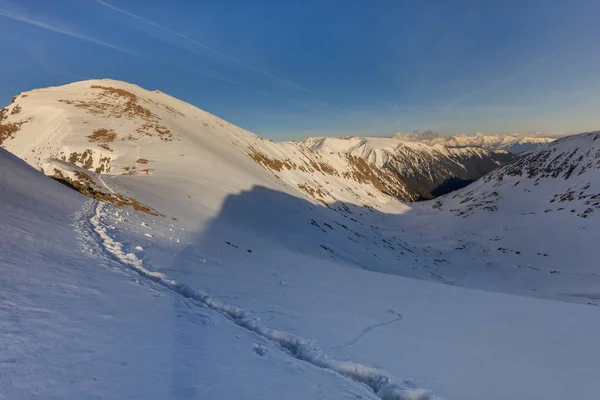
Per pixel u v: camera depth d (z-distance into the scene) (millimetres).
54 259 9195
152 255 14266
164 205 29984
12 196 13867
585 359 9055
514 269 76562
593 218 96562
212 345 6621
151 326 6742
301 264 22734
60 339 5188
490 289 62125
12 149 57469
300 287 14859
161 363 5355
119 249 13430
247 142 113750
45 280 7469
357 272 22406
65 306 6477
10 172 17125
